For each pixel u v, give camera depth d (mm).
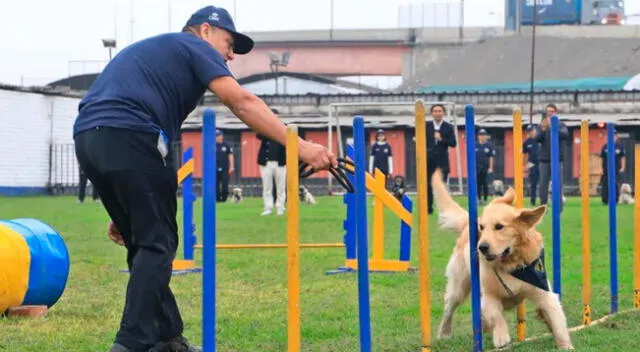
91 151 5961
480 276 7551
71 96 45250
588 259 8477
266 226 19297
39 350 7402
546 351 7172
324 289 10711
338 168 6148
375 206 12328
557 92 48156
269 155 22969
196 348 6461
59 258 8984
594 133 41125
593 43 73562
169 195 6141
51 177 44562
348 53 96375
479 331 7230
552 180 8375
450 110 38375
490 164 31156
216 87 6016
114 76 6074
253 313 9156
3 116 42781
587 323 8461
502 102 48469
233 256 13992
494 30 93625
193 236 12492
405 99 48750
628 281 11219
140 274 6012
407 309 9406
